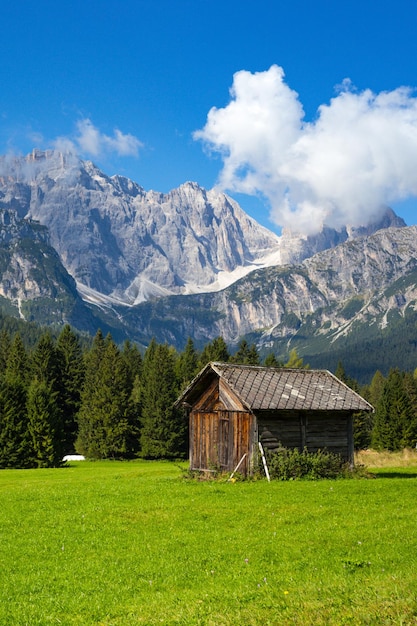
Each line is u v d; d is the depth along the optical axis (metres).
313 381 42.69
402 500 28.11
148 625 13.18
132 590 16.06
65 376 130.88
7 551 20.36
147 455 114.38
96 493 32.12
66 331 134.25
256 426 38.19
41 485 42.62
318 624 12.23
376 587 14.38
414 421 127.00
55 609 14.77
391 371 157.25
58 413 94.38
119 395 115.44
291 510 25.75
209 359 131.75
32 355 133.12
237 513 25.38
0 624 13.84
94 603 15.06
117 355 119.56
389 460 62.31
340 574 16.41
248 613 13.27
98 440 114.00
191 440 43.25
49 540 21.80
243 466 38.41
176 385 120.88
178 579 16.80
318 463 37.19
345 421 41.41
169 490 32.12
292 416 39.56
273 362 138.12
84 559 19.17
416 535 20.98
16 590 16.30
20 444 89.50
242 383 39.84
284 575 16.66
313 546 19.83
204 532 22.31
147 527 23.44
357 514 24.88
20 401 92.62
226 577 16.75
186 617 13.39
